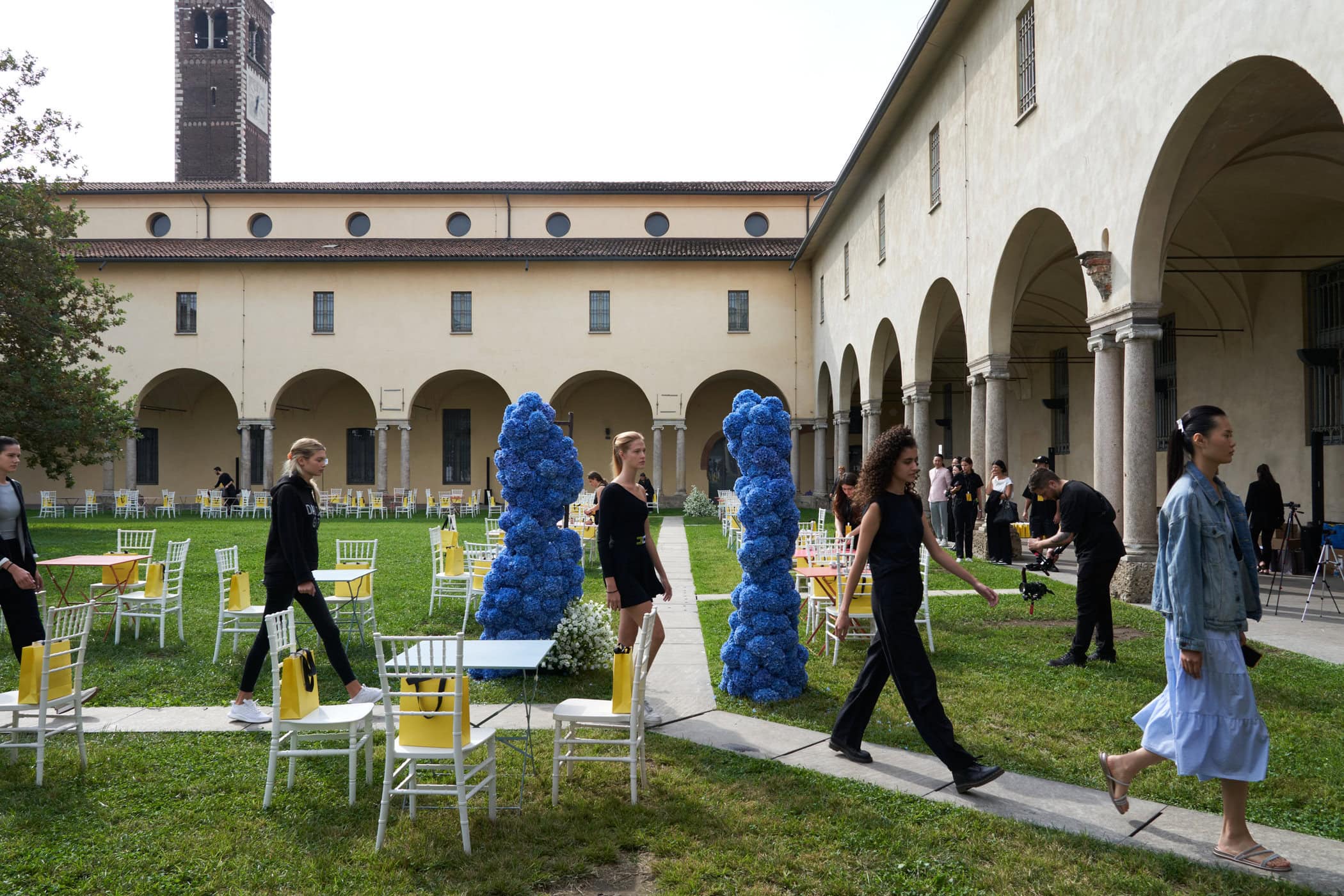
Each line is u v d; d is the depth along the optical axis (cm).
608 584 614
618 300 3284
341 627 1001
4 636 915
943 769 522
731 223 3531
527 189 3450
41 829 449
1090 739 573
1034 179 1287
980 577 1307
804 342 3291
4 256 1783
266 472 3219
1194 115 914
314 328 3247
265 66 5016
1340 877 380
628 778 513
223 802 486
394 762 441
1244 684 388
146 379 3222
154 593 912
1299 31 726
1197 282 1673
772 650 677
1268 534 1341
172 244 3353
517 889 382
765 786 495
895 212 2064
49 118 1872
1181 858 396
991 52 1451
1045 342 2602
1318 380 1490
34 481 3519
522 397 817
